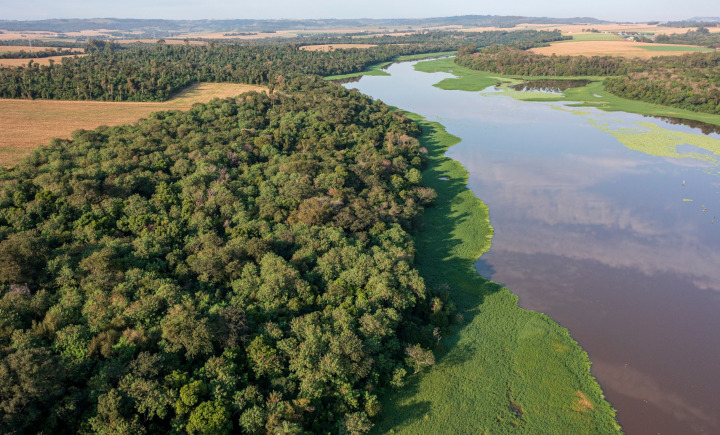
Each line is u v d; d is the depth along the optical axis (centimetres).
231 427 4903
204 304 6234
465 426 5484
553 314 7506
